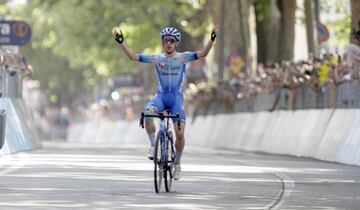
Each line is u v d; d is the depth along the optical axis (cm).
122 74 15550
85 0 13462
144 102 11944
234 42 9588
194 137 9375
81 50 14400
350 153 5066
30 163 4753
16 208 2848
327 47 7262
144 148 7625
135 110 12188
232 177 4041
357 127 5069
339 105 5466
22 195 3194
